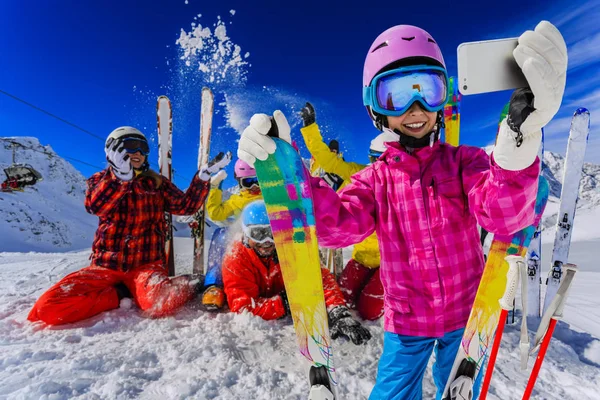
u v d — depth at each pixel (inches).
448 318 56.0
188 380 77.7
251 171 161.6
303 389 78.4
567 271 38.0
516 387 80.9
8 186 482.3
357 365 89.3
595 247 1060.5
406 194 58.1
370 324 117.8
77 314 113.0
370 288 124.4
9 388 73.7
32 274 186.1
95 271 125.0
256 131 48.1
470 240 57.6
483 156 56.6
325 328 49.4
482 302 51.4
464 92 40.5
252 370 85.5
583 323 132.6
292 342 102.2
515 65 39.8
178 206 146.9
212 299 123.7
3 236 1759.4
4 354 89.3
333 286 119.5
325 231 56.4
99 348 93.9
